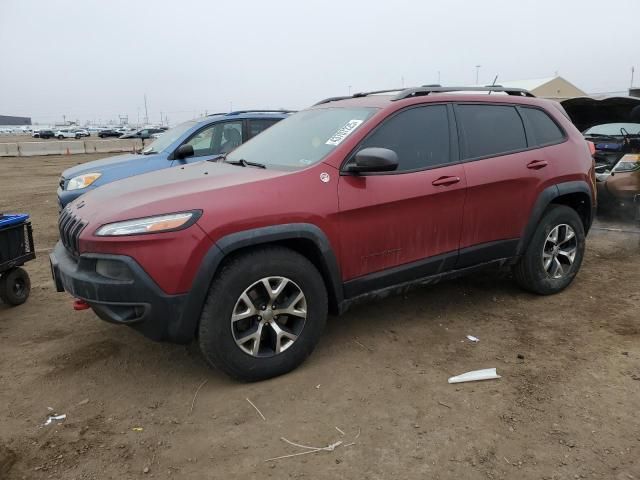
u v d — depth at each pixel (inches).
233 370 130.6
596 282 207.8
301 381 136.2
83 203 146.6
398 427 117.0
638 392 128.3
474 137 169.2
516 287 201.5
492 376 135.9
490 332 163.8
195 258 122.3
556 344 154.7
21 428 119.0
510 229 175.6
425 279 161.2
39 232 329.4
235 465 106.2
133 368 145.8
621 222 307.7
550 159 183.5
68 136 2812.5
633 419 118.0
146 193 135.3
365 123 150.3
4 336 167.6
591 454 107.0
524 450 108.7
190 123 309.6
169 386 136.2
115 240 120.7
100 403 129.0
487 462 105.6
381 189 146.5
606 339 157.1
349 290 146.5
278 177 137.0
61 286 140.7
